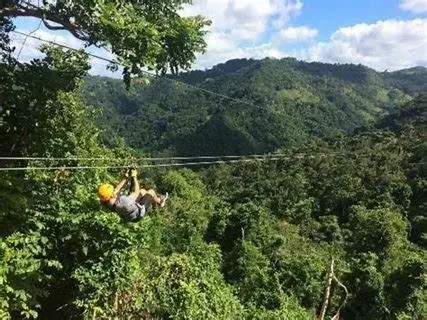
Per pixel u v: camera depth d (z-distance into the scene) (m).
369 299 32.31
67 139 11.38
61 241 9.06
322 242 49.38
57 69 10.32
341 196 57.91
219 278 15.66
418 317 31.69
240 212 43.22
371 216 45.06
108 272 9.20
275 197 62.81
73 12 7.57
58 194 9.92
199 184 78.06
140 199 7.59
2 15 7.75
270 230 43.28
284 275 32.16
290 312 15.73
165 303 10.80
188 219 46.31
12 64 9.16
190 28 7.82
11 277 7.39
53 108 10.45
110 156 14.83
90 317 9.13
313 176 65.06
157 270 11.84
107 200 7.20
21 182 9.04
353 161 63.03
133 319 10.30
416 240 49.56
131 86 7.52
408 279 33.09
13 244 8.14
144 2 8.05
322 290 31.53
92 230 9.08
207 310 11.42
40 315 9.56
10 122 9.45
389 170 58.59
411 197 55.00
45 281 8.80
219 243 43.50
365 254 37.28
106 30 6.96
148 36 7.15
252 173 74.81
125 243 9.30
